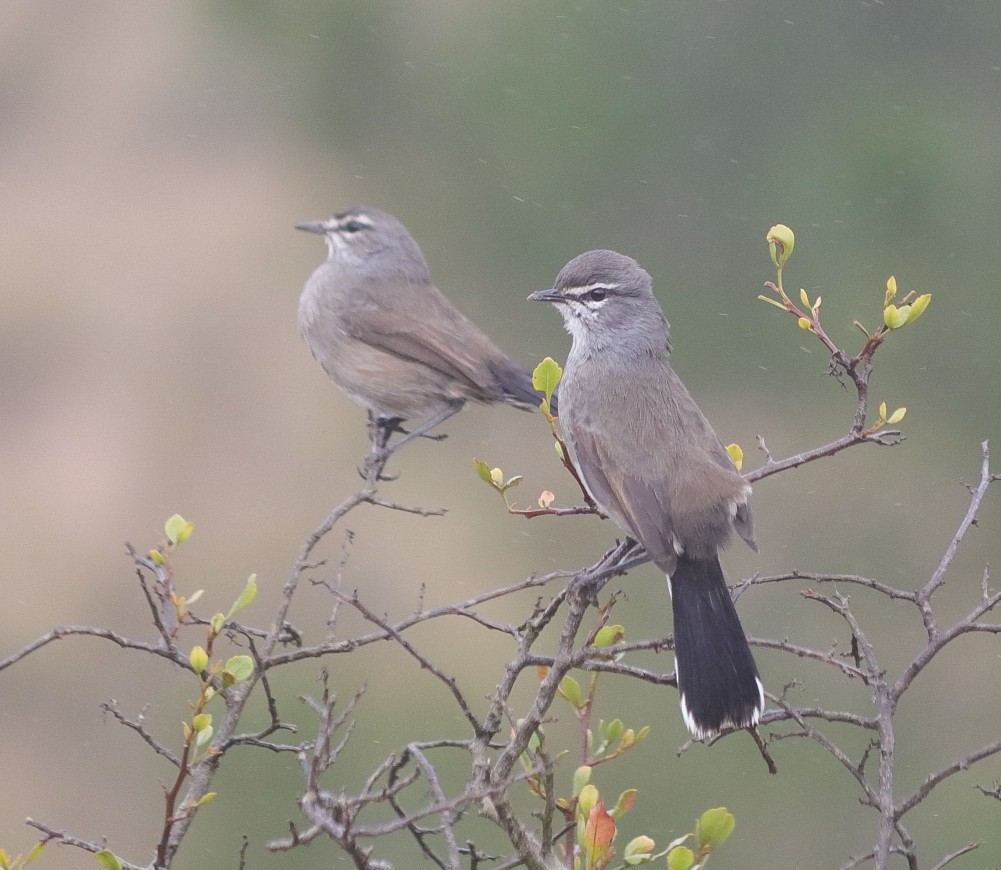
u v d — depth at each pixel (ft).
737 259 63.31
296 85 70.49
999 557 54.19
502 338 64.69
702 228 64.03
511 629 22.00
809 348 60.70
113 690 47.50
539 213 64.95
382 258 39.73
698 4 65.05
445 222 66.13
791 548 55.11
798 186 62.80
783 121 64.85
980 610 21.24
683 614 22.86
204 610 52.29
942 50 64.85
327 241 40.32
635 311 26.68
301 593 51.93
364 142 68.85
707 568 23.48
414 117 68.03
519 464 56.95
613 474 24.99
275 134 71.10
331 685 42.04
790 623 49.83
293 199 69.62
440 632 47.50
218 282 68.13
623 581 47.98
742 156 64.69
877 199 61.77
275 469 60.08
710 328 62.23
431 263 65.62
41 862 41.70
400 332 38.81
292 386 63.82
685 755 40.88
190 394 63.57
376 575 52.95
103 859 19.36
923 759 44.24
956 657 48.83
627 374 26.40
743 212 63.77
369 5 68.59
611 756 21.66
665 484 24.41
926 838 40.60
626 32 65.26
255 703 40.29
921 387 58.95
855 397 59.41
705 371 61.72
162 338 65.92
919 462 57.52
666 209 64.49
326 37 69.51
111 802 43.32
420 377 38.81
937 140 62.39
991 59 64.49
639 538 23.90
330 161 69.26
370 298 39.22
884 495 56.54
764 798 40.29
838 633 49.44
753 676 22.03
